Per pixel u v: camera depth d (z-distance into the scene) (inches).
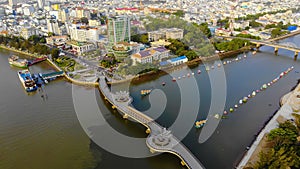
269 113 5595.5
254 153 4160.9
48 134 4913.9
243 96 6407.5
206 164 4057.6
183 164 4020.7
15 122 5315.0
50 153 4370.1
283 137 4148.6
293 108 5531.5
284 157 3585.1
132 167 4042.8
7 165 4087.1
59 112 5718.5
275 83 7313.0
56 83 7568.9
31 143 4635.8
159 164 4099.4
